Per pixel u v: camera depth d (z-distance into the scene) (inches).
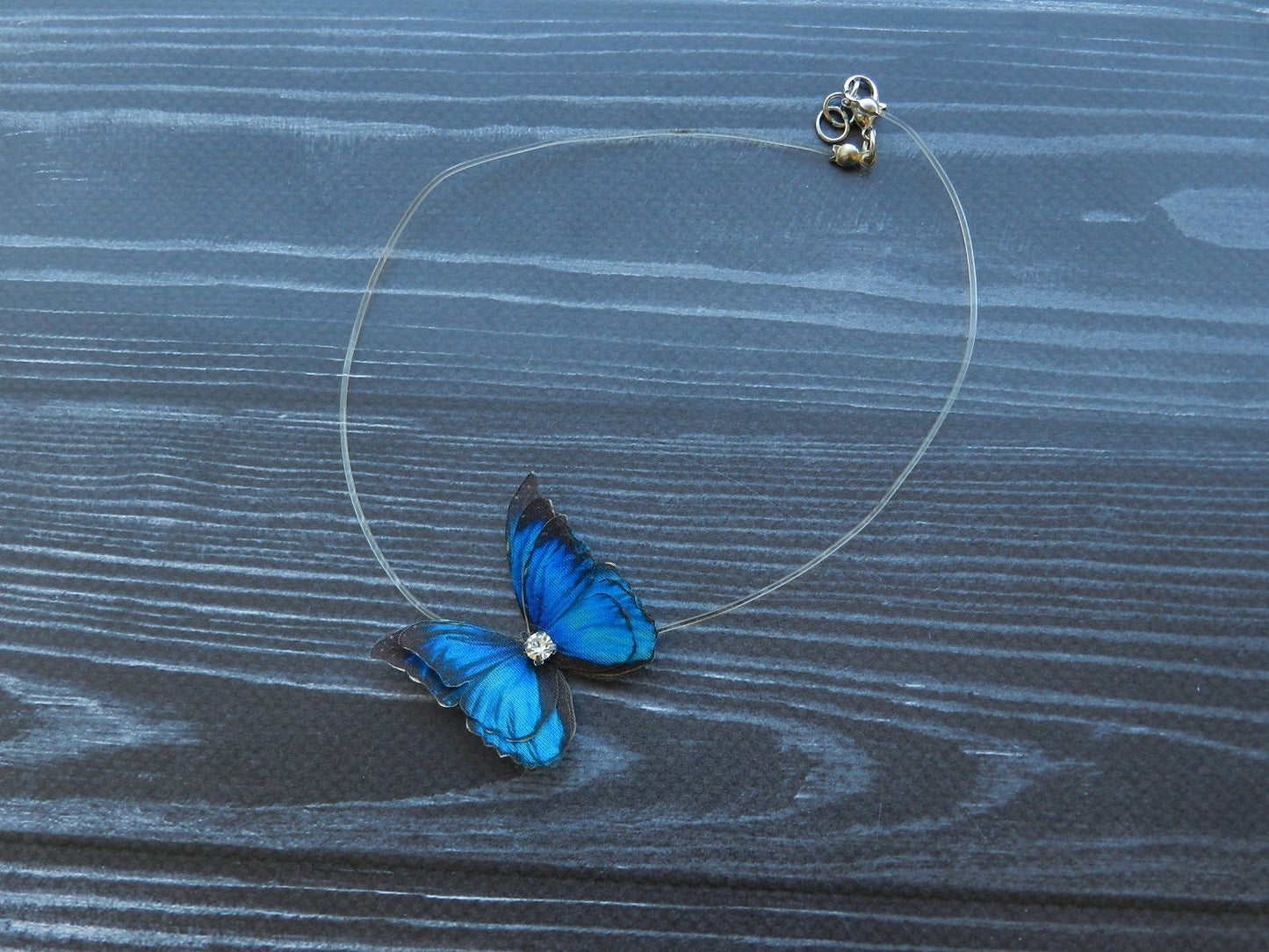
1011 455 21.6
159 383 21.9
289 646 21.2
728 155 22.7
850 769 20.8
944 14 22.9
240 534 21.5
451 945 20.5
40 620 21.2
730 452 21.8
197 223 22.3
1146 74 22.7
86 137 22.6
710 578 21.4
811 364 22.0
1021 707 20.9
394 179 22.5
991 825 20.7
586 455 21.8
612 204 22.6
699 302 22.3
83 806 20.8
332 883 20.6
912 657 21.1
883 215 22.5
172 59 22.8
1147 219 22.3
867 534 21.5
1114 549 21.3
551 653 20.8
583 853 20.7
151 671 21.1
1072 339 21.9
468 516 21.6
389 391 22.0
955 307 22.1
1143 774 20.7
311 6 22.9
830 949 20.5
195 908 20.6
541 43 22.9
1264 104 22.6
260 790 20.8
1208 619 21.1
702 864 20.7
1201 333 21.9
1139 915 20.5
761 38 22.9
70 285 22.1
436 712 21.0
